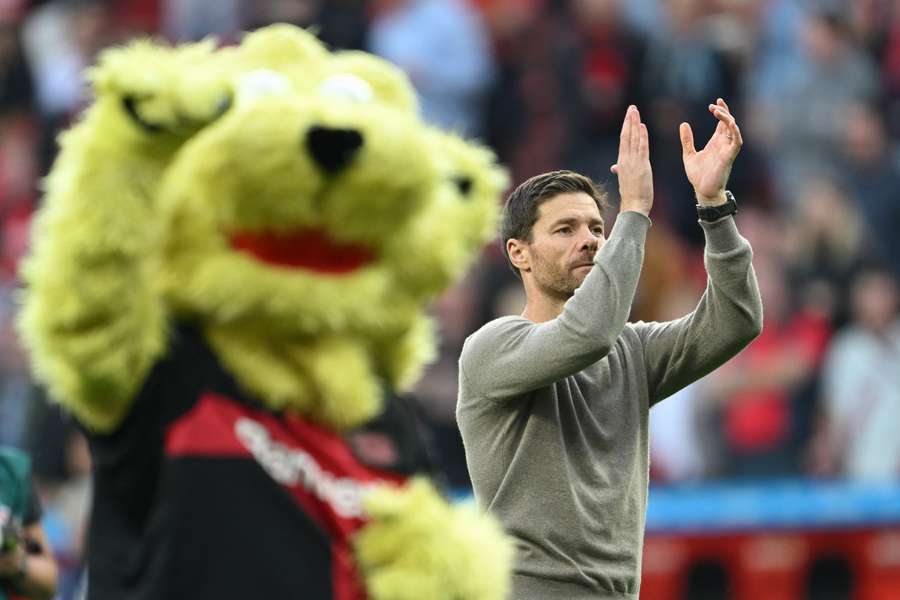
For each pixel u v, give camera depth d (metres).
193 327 12.19
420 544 12.35
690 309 38.44
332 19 41.84
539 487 14.97
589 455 15.11
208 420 11.96
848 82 45.78
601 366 15.55
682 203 42.09
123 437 11.98
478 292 35.00
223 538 11.87
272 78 12.22
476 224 13.82
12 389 33.16
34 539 18.70
